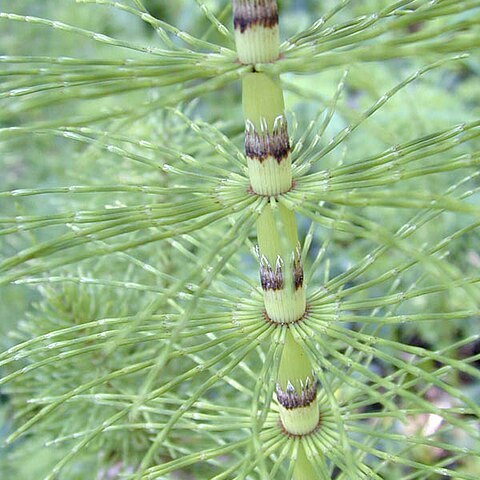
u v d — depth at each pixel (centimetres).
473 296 26
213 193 31
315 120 34
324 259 70
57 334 32
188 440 47
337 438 35
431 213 33
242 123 71
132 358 45
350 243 72
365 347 31
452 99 70
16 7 70
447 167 29
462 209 26
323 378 31
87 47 72
